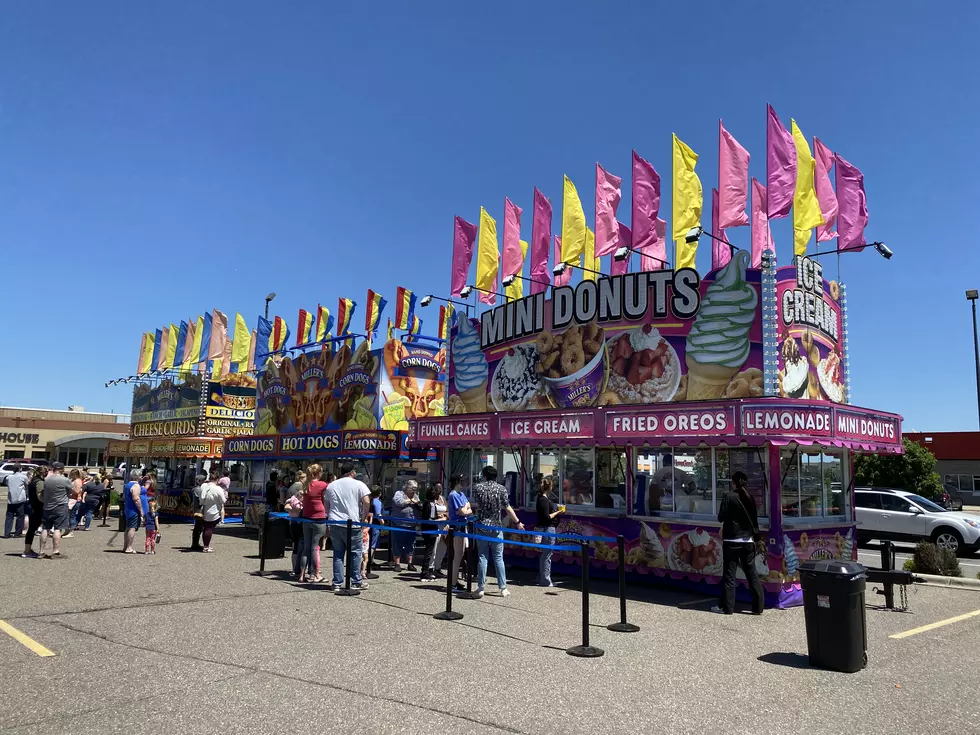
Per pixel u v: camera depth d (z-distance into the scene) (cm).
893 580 993
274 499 1894
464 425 1437
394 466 1870
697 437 1073
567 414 1253
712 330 1162
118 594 974
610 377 1279
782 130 1242
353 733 475
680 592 1130
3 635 723
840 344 1307
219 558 1409
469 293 1636
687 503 1161
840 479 1227
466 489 1539
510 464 1459
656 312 1229
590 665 665
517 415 1335
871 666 687
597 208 1422
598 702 557
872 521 2041
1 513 2614
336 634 761
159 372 3019
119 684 568
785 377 1116
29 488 1423
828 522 1157
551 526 1167
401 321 1959
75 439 5675
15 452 6262
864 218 1298
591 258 1580
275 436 2062
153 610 869
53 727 471
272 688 566
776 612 980
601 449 1292
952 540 1900
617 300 1284
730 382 1129
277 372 2289
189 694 546
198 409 2531
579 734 487
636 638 786
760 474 1077
